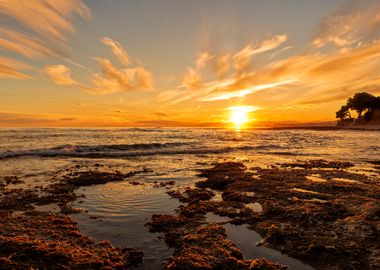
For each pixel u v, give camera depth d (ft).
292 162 76.18
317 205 32.14
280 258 21.39
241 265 19.72
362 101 433.48
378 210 28.99
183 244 23.26
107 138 169.58
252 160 81.00
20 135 184.55
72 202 36.76
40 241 22.67
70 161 74.02
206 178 54.03
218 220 29.76
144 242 24.75
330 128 447.01
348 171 61.05
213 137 200.95
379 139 179.01
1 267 17.76
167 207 35.09
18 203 35.04
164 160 78.74
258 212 32.40
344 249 21.58
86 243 23.95
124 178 52.65
